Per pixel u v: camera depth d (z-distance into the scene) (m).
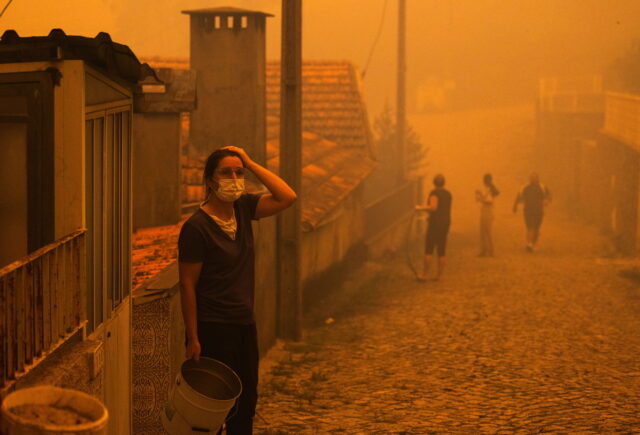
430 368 9.59
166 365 6.39
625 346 10.48
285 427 7.34
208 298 4.71
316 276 14.72
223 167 4.59
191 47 14.00
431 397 8.31
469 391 8.48
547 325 11.90
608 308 13.08
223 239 4.71
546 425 7.09
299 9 11.34
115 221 5.34
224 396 4.61
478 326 11.96
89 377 4.48
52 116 4.43
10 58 4.42
